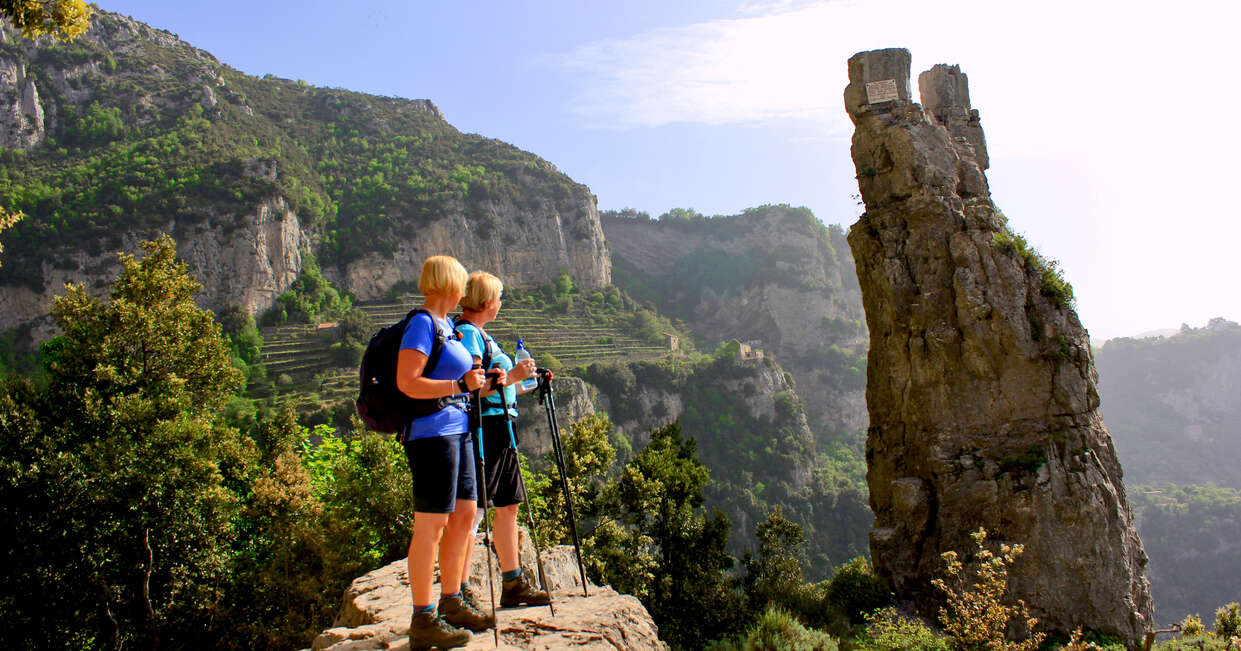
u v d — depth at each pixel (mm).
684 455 36375
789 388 160750
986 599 17953
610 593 6051
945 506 28875
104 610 21484
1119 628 26969
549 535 25906
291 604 20562
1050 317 29672
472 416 5238
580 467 29688
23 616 20703
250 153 154375
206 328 25125
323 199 163000
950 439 29500
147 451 20953
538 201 192625
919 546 29547
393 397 4711
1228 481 187750
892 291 31016
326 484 27266
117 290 24219
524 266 183875
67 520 20609
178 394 22750
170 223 124375
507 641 4887
